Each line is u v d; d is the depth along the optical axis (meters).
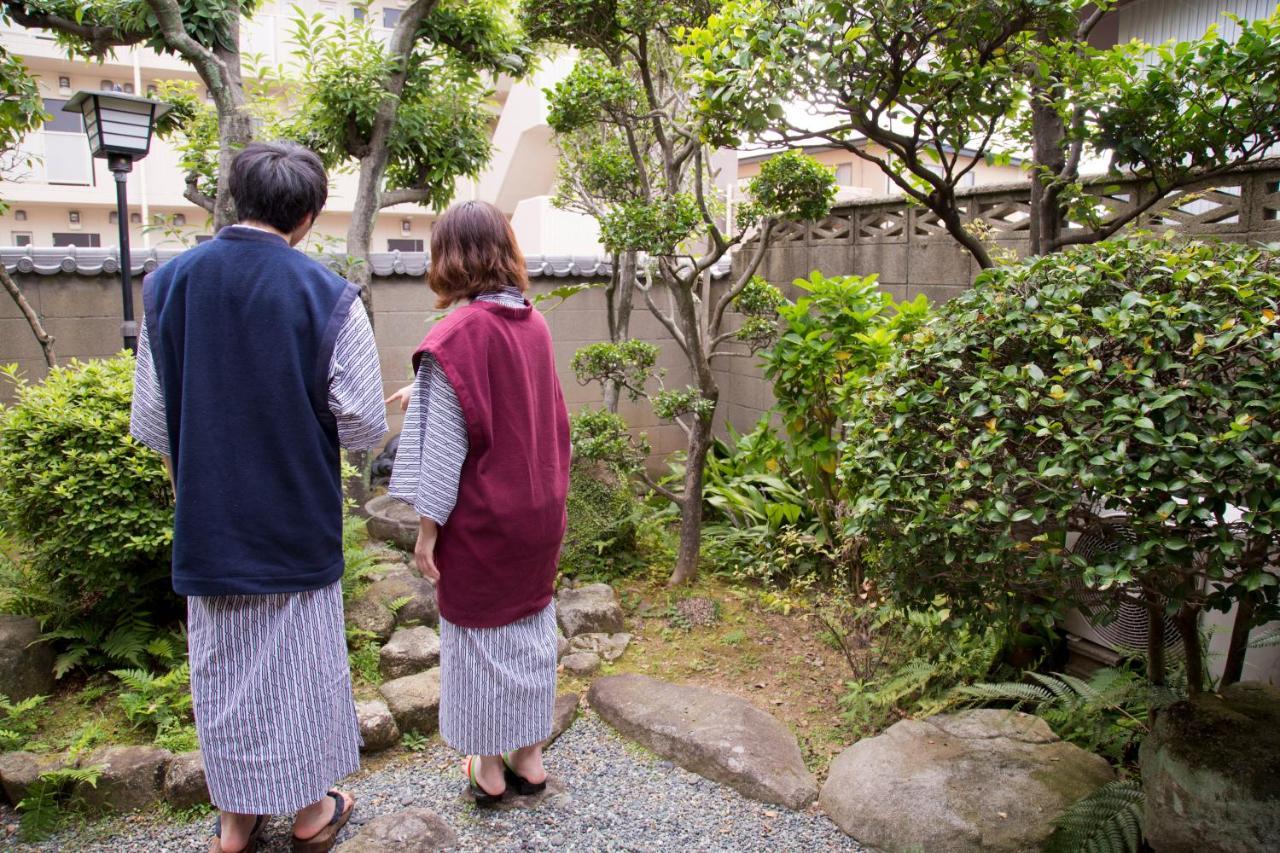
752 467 4.85
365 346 1.88
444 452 1.97
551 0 3.63
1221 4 4.57
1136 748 2.55
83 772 2.28
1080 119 2.96
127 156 4.30
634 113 4.33
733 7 2.87
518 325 2.09
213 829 2.26
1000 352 2.07
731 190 6.18
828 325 3.94
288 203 1.83
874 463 2.23
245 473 1.77
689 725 2.69
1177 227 3.29
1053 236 3.30
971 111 2.97
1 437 2.89
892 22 2.58
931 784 2.28
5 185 9.75
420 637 3.24
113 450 2.82
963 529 1.91
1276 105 2.60
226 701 1.84
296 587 1.84
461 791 2.44
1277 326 1.76
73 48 4.62
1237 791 1.77
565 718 2.83
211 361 1.75
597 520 4.26
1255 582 1.69
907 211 4.57
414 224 12.08
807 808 2.38
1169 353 1.80
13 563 3.12
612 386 4.86
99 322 5.30
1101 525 1.90
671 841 2.23
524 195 11.17
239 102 4.18
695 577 4.21
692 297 3.97
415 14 4.43
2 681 2.73
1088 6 4.08
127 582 2.94
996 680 2.97
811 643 3.53
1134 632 2.81
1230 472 1.66
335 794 2.22
